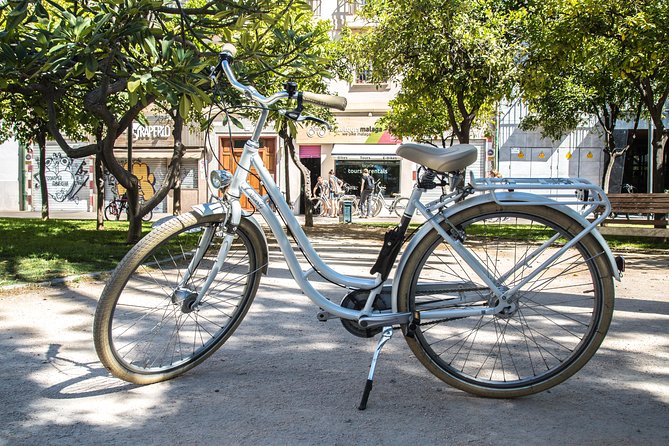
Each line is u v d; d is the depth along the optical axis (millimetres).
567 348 3568
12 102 9828
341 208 23781
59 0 6980
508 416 2678
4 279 5828
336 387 3020
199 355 3207
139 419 2598
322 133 26250
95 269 6594
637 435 2477
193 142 26375
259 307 4945
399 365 3398
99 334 2816
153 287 3074
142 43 5160
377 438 2426
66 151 8289
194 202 26906
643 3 9688
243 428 2510
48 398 2832
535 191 3021
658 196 9984
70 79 7371
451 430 2512
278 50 6727
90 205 28141
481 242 2977
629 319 4590
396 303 2889
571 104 19594
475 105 13031
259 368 3318
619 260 2820
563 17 11078
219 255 3104
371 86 26156
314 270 2980
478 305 2936
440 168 2791
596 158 27312
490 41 11422
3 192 28516
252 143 3021
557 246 2855
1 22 5602
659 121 12336
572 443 2398
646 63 10039
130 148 10789
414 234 2904
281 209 2994
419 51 11609
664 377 3221
